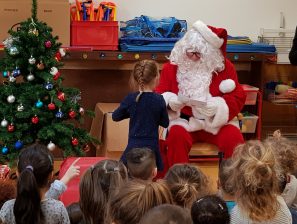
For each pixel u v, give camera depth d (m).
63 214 2.16
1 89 3.78
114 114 3.60
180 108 3.95
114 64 5.00
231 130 3.98
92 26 4.61
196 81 3.95
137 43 4.69
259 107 4.91
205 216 1.82
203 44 3.91
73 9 4.70
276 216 2.13
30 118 3.79
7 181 2.48
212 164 4.69
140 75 3.50
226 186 2.34
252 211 2.08
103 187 2.15
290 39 5.30
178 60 3.98
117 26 4.66
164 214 1.44
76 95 4.00
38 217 2.04
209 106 3.90
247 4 5.25
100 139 4.60
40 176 2.20
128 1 4.99
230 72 4.05
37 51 3.76
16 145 3.73
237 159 2.21
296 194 2.73
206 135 4.06
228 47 4.86
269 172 2.09
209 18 5.20
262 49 4.91
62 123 3.88
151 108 3.47
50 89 3.77
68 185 3.08
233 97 3.99
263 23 5.31
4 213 2.15
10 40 3.75
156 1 5.05
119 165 2.27
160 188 1.82
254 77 5.16
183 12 5.13
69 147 3.88
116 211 1.75
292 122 5.44
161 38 4.73
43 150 2.29
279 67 5.34
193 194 2.17
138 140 3.48
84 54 4.57
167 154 3.91
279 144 2.75
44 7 4.45
